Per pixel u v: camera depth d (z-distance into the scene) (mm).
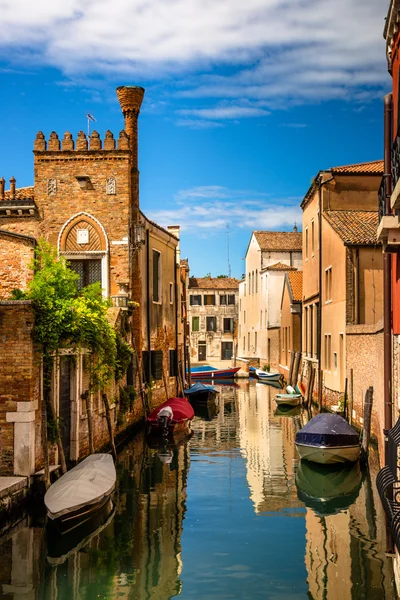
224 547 10078
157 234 24328
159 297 24875
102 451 15945
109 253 20969
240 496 13023
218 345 59906
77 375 13719
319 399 24953
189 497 12953
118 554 9781
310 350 28203
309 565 9281
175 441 19562
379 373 13930
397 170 7625
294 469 15477
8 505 10406
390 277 11312
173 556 9672
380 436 13555
